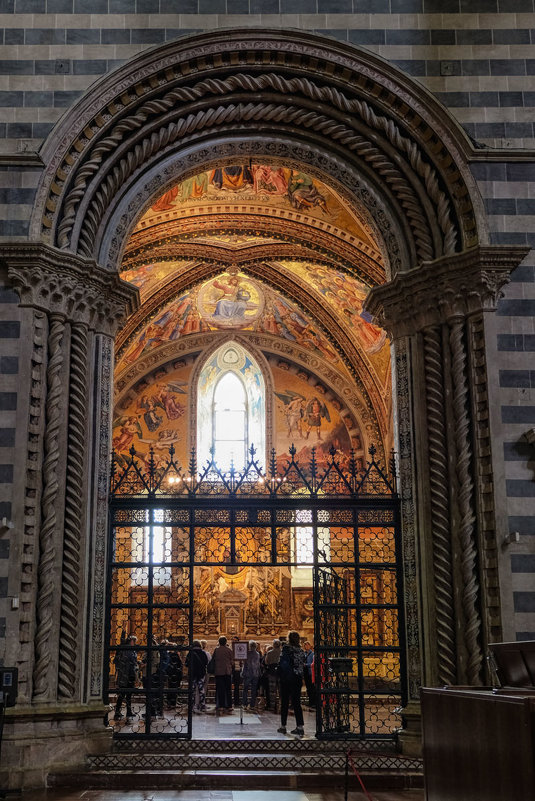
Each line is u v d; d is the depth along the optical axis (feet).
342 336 94.89
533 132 49.88
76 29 50.39
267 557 93.15
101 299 48.16
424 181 49.44
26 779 39.83
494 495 44.21
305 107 51.01
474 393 45.96
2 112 48.96
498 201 48.29
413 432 47.62
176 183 53.06
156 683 56.95
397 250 49.93
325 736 44.86
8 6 50.62
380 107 50.26
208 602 90.58
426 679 44.06
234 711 68.90
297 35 50.26
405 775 40.65
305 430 103.40
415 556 45.98
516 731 20.95
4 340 45.32
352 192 52.06
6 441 44.14
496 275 46.65
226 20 51.03
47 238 46.98
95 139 48.96
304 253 81.61
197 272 89.66
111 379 48.78
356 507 47.57
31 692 41.96
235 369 107.04
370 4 51.57
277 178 69.21
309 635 91.20
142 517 47.52
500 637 42.83
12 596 42.19
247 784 40.42
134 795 38.04
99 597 45.39
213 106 50.80
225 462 104.78
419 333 48.60
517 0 51.83
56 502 44.34
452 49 51.03
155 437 102.99
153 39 50.55
